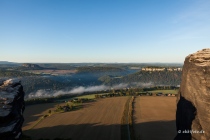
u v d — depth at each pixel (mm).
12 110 35156
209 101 34156
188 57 44594
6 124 34281
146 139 78938
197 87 37562
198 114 36188
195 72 38812
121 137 82062
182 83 46438
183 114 41812
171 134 85000
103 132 89438
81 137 83562
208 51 41375
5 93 36531
